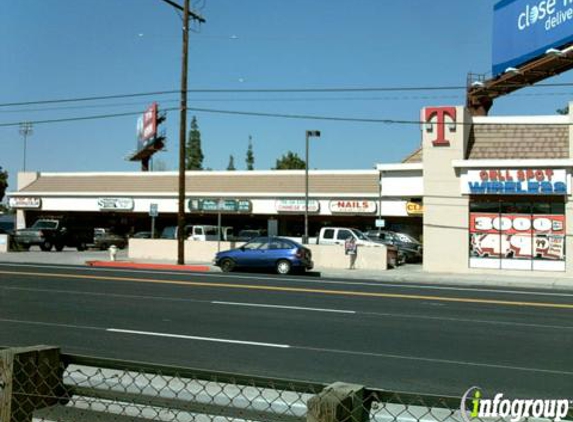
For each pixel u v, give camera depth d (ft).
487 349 31.53
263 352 30.32
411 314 42.93
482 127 86.12
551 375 26.21
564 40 118.83
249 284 60.34
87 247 135.95
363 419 10.81
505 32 137.80
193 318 40.27
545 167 79.10
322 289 57.26
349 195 143.13
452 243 83.51
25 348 12.79
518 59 132.98
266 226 163.02
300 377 25.62
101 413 17.57
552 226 80.02
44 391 12.79
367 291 56.49
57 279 62.69
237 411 18.48
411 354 30.17
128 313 42.11
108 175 173.68
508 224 81.76
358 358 29.19
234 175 160.45
